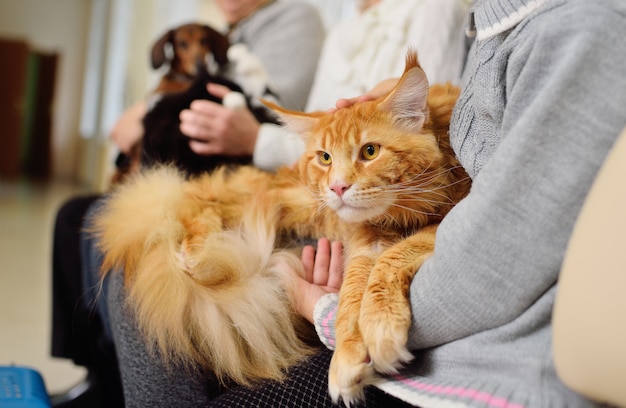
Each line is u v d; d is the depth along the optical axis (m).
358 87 1.50
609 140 0.62
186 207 1.11
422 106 0.92
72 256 1.63
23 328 2.35
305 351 1.00
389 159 0.92
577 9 0.67
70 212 1.67
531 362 0.64
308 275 1.08
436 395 0.67
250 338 0.97
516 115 0.71
